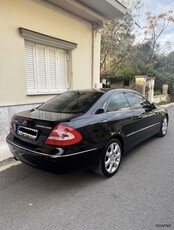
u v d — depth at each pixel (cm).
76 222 214
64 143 248
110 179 308
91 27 752
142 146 462
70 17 649
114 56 1419
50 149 249
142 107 427
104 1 606
